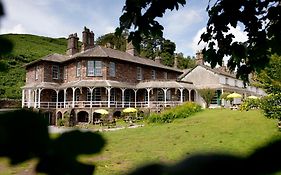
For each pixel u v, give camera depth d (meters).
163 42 86.12
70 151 0.49
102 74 38.16
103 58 38.16
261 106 16.14
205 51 3.97
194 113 31.39
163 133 19.83
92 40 43.50
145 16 3.46
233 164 0.39
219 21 3.51
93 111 36.88
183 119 27.44
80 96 38.75
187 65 87.25
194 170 0.38
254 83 16.09
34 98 40.81
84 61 38.19
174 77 50.19
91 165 0.52
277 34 3.21
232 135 17.05
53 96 41.19
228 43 3.76
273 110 15.87
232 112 28.67
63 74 41.88
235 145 14.19
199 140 16.42
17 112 0.47
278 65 13.66
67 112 37.03
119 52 43.38
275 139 0.46
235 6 3.35
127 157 12.64
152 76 45.62
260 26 3.45
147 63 44.81
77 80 39.03
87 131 0.52
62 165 0.49
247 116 23.98
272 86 14.98
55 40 83.19
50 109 39.16
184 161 0.39
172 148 14.58
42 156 0.48
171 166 0.39
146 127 24.34
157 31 3.51
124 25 3.48
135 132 21.23
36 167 0.48
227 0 3.34
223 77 48.97
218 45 3.85
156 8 3.43
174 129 21.36
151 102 40.91
